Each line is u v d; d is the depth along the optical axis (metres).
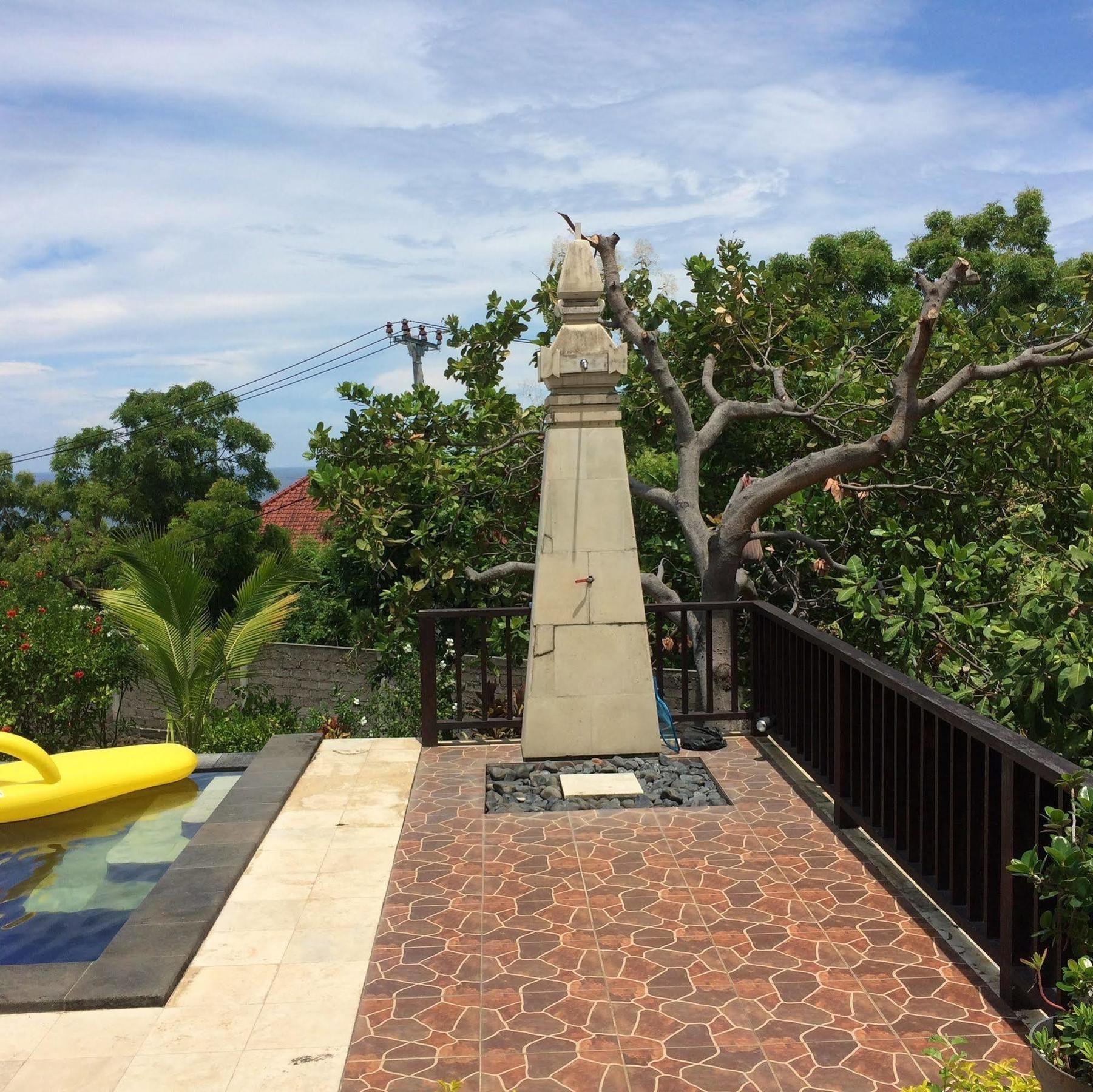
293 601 9.74
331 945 3.78
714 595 8.51
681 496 9.17
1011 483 9.16
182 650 9.20
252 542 19.69
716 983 3.46
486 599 11.06
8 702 9.31
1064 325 9.38
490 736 8.38
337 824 5.04
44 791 5.41
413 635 10.94
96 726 10.89
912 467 9.55
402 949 3.74
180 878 4.28
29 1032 3.19
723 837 4.82
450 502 10.38
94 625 10.33
